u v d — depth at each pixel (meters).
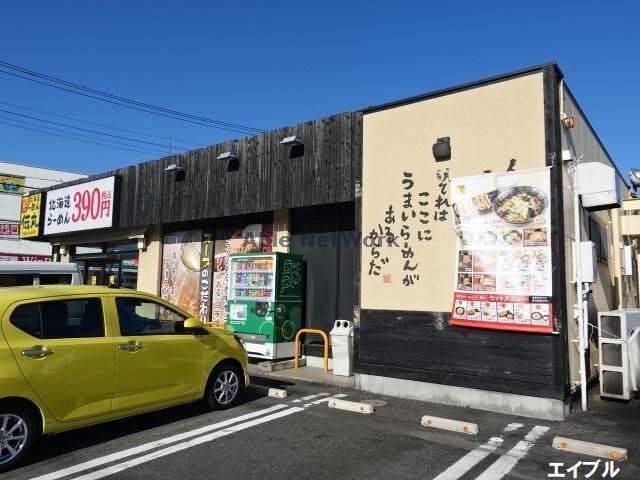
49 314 5.39
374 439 5.90
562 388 6.66
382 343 8.22
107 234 15.46
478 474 4.88
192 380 6.60
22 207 18.36
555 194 6.89
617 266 12.80
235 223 12.54
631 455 5.38
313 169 9.80
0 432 4.84
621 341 7.56
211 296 12.86
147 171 13.66
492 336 7.20
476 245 7.40
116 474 4.84
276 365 9.89
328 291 10.60
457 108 7.82
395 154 8.44
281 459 5.26
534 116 7.13
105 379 5.60
